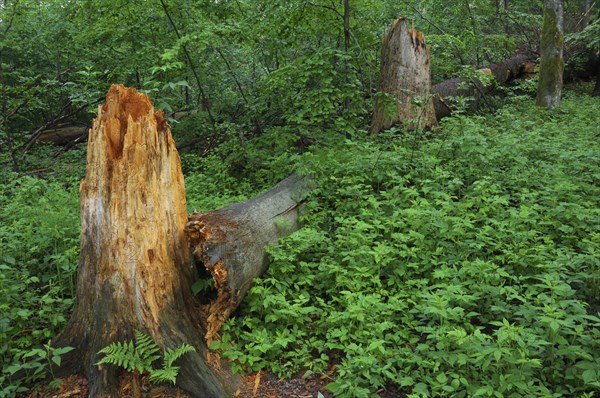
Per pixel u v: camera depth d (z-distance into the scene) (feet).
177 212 12.43
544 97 36.60
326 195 19.30
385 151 23.40
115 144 11.42
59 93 36.19
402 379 10.51
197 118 32.60
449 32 43.09
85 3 27.09
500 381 9.71
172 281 11.80
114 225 11.13
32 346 12.23
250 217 14.53
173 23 26.61
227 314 12.32
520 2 57.88
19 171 30.01
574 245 15.84
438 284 12.99
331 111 23.80
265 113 31.12
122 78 33.22
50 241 15.99
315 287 14.58
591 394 9.43
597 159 20.76
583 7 64.18
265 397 11.06
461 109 25.94
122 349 10.77
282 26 27.50
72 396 10.91
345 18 27.17
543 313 11.85
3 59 34.81
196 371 10.96
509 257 14.47
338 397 10.59
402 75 27.20
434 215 16.02
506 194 19.49
